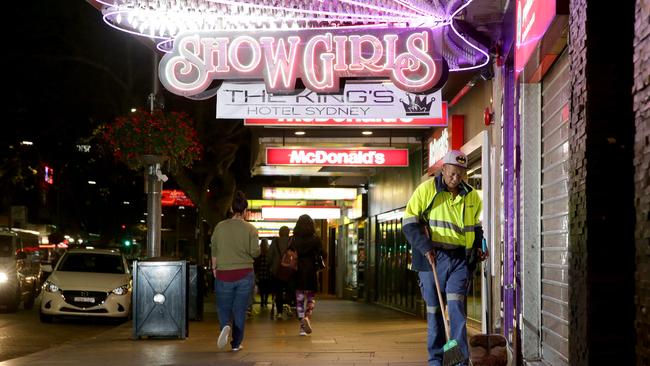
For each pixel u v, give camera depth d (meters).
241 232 10.84
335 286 34.41
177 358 10.05
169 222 76.19
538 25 7.02
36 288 24.77
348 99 12.16
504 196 9.74
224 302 10.84
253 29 11.03
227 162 29.75
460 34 10.19
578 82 5.20
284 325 15.68
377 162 17.16
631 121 4.95
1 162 34.06
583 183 5.03
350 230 29.50
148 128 13.95
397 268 20.67
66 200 65.94
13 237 22.72
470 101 13.02
